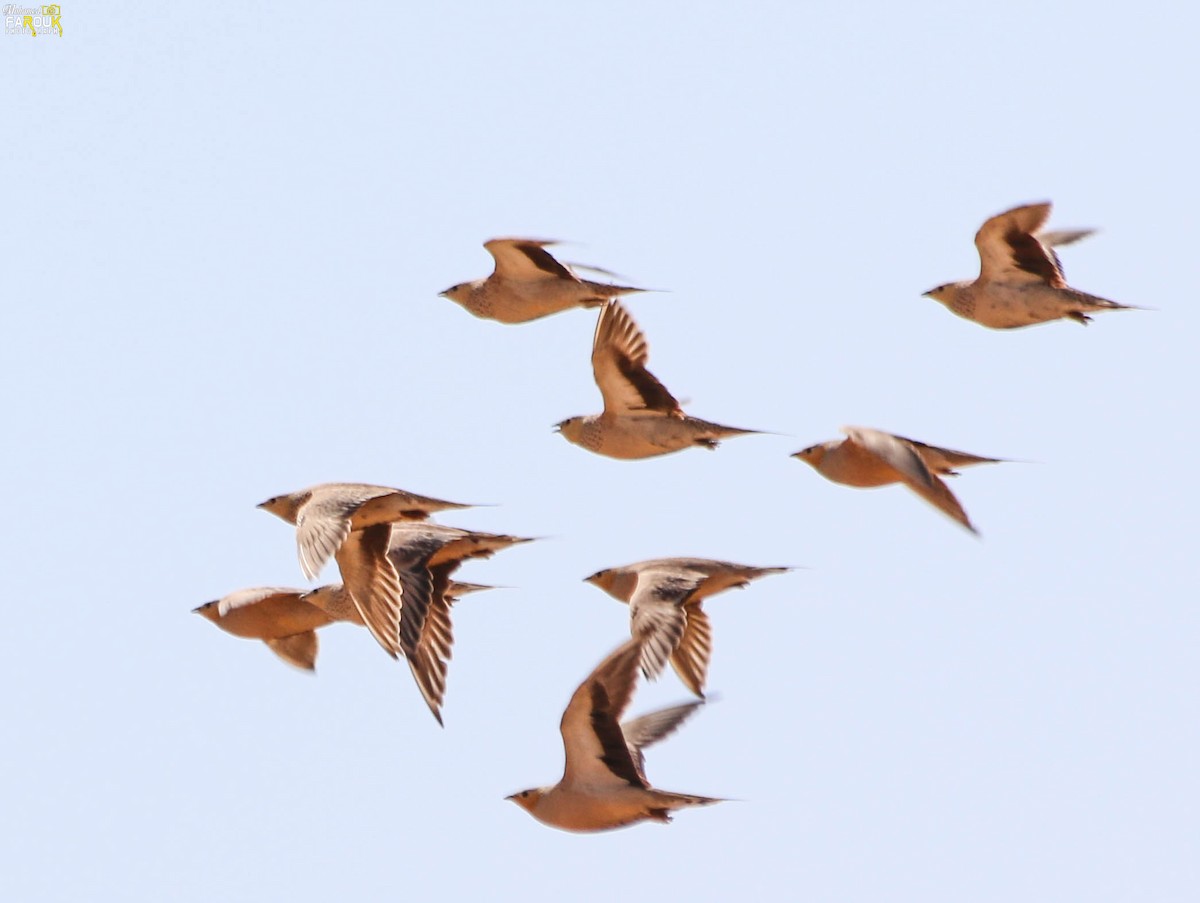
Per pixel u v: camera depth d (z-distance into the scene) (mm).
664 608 28844
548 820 24984
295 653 33875
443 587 29859
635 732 28422
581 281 32656
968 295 33594
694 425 32188
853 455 31734
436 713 28422
